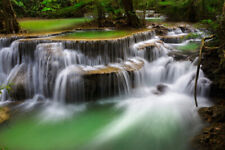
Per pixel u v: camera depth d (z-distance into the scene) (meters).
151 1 14.75
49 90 6.78
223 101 5.98
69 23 11.61
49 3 14.53
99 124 5.50
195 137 4.66
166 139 4.86
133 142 4.80
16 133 5.11
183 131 5.04
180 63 7.69
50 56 6.77
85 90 6.42
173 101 6.47
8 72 7.46
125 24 10.48
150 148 4.62
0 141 4.82
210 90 6.34
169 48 9.01
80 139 4.91
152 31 9.68
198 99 6.49
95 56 7.28
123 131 5.19
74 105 6.50
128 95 6.91
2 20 8.24
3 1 8.13
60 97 6.62
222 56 5.58
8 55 7.33
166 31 10.80
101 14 10.73
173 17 13.90
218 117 5.04
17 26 8.61
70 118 5.78
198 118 5.30
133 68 7.06
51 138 4.95
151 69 7.83
